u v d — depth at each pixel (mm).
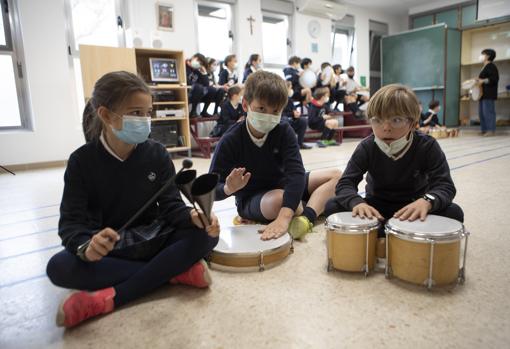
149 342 785
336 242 1064
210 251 1125
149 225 1123
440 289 971
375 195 1351
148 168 1089
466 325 803
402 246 971
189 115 5000
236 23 5754
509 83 7184
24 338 829
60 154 4406
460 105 7637
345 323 828
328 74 6262
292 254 1262
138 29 4816
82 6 4496
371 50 8094
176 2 5094
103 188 1035
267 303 930
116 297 918
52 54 4262
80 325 868
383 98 1102
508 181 2408
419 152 1194
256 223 1562
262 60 6027
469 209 1744
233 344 765
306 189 1647
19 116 4270
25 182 3285
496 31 7215
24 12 4062
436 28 7176
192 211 1005
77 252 868
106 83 959
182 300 965
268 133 1429
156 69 4461
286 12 6352
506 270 1070
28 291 1089
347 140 6672
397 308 884
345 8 6902
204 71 5000
